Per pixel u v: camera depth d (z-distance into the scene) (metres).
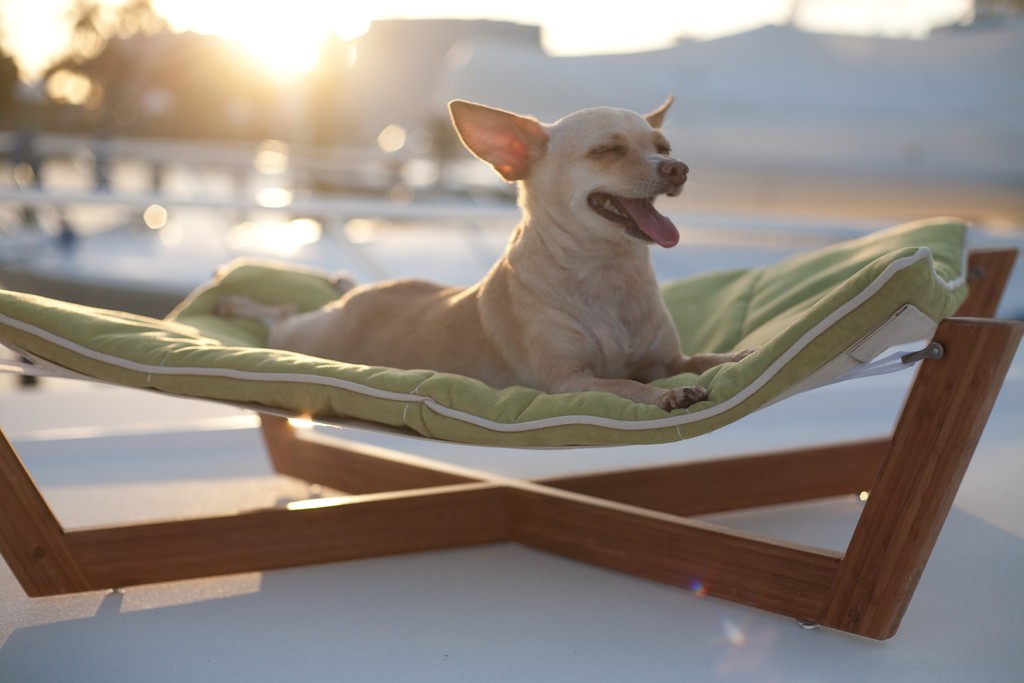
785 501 2.87
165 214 6.95
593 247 2.43
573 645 1.96
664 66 9.81
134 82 20.75
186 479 3.31
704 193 10.16
